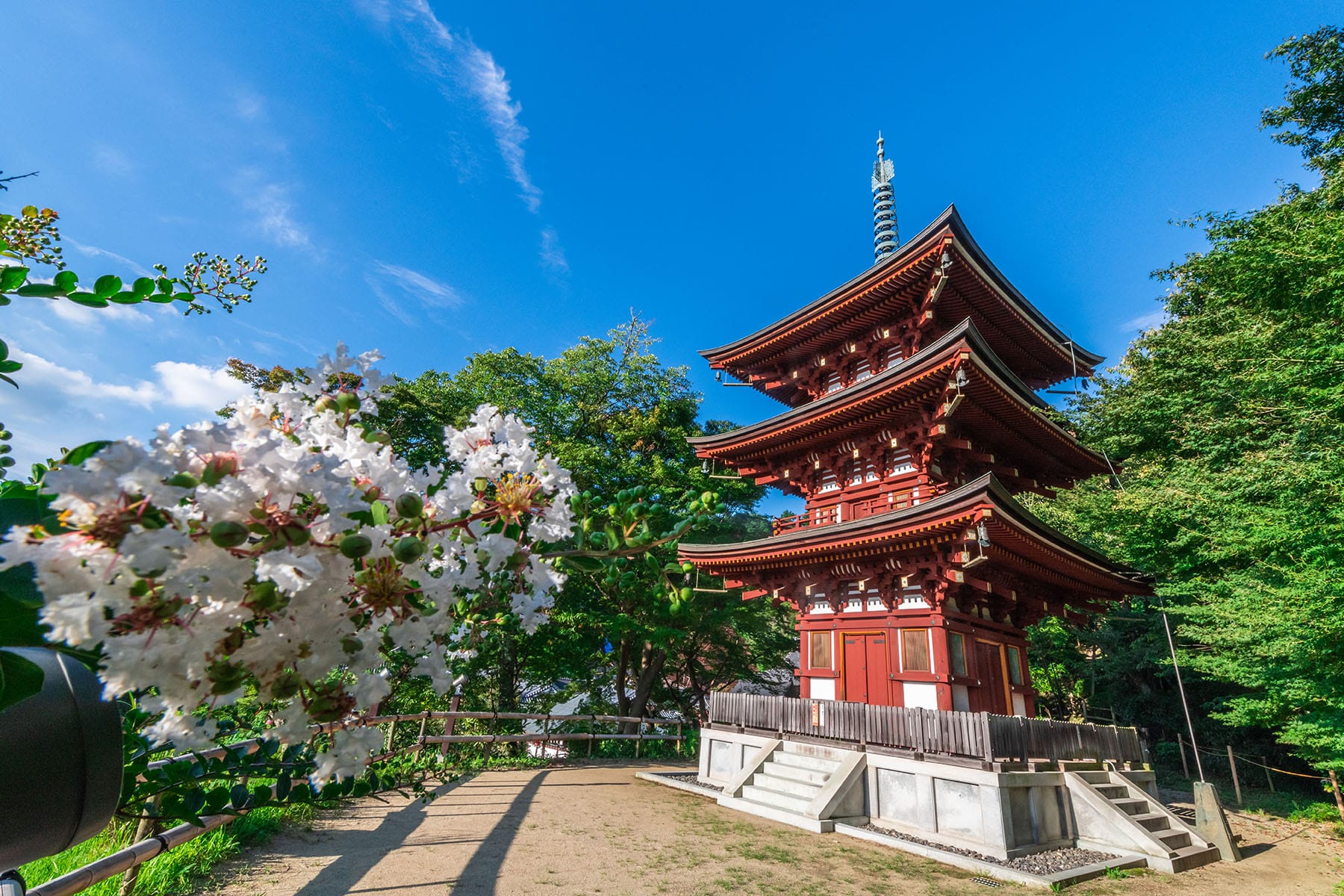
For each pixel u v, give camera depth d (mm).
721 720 14766
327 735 1105
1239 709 14547
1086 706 26031
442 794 11039
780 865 8609
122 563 694
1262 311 16188
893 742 11320
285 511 828
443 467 1277
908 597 13219
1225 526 14289
